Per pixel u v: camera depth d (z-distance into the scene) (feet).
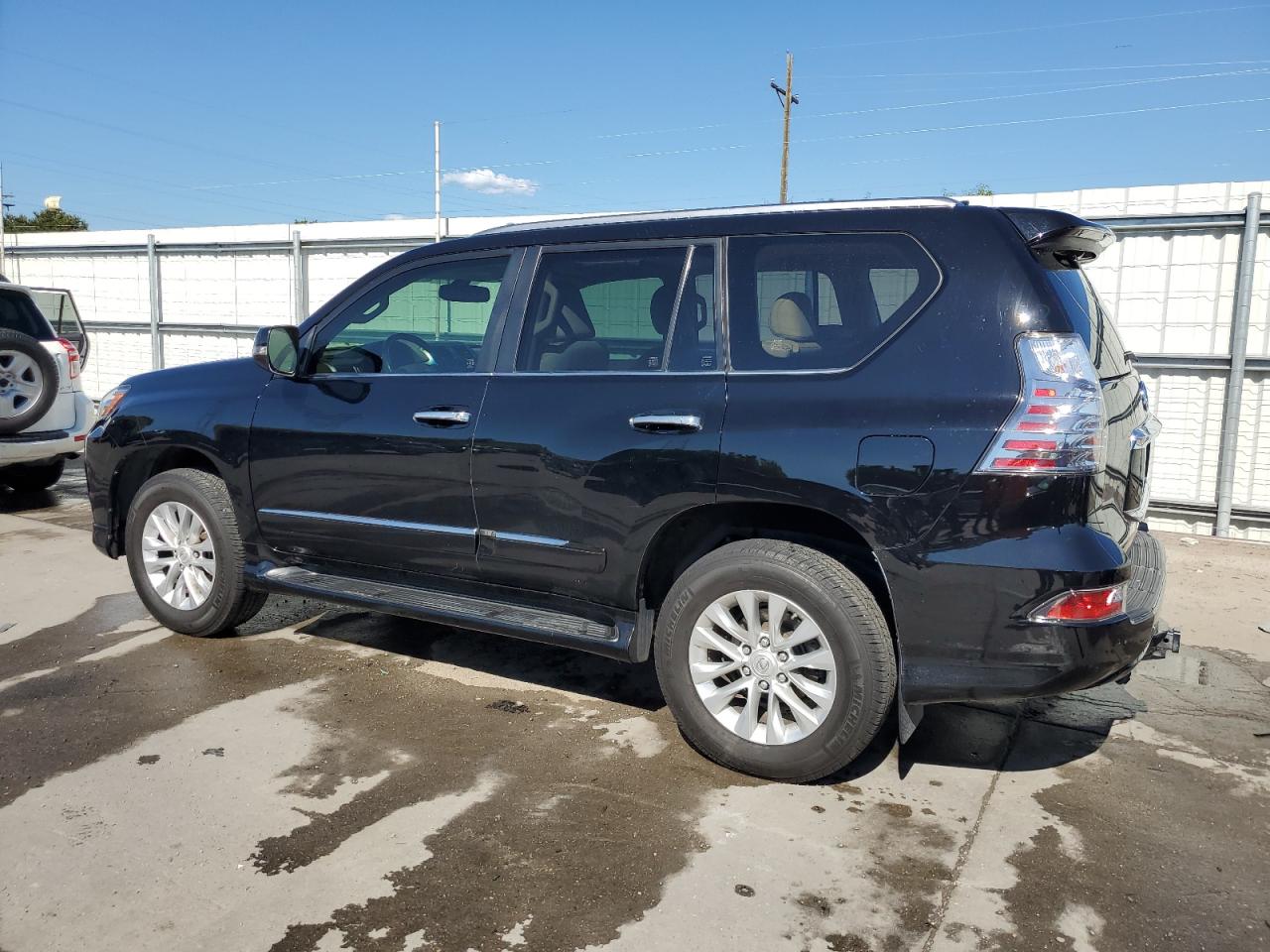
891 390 9.81
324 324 14.11
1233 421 23.89
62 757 11.22
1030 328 9.41
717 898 8.61
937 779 11.08
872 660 10.03
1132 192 24.64
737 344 10.85
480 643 15.60
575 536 11.43
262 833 9.59
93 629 15.96
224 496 14.90
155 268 44.09
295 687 13.52
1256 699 13.71
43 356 24.25
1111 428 9.73
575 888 8.74
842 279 10.46
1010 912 8.49
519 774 10.96
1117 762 11.64
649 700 13.32
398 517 12.84
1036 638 9.29
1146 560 11.79
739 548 10.71
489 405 12.10
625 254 11.78
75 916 8.20
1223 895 8.81
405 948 7.86
